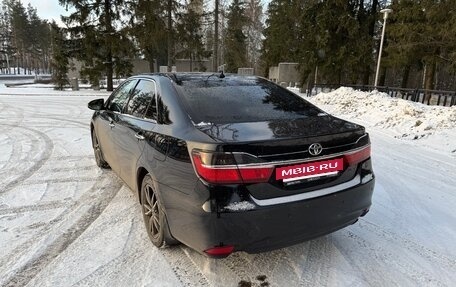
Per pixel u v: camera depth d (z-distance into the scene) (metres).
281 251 3.01
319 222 2.46
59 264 2.81
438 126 7.92
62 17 22.33
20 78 56.12
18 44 76.19
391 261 2.86
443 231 3.39
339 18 21.09
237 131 2.44
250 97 3.20
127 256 2.93
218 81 3.46
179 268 2.75
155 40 24.19
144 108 3.39
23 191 4.42
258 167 2.23
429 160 6.07
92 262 2.84
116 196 4.26
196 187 2.29
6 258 2.89
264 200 2.28
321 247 3.07
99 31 22.78
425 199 4.21
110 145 4.26
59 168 5.42
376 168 5.54
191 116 2.75
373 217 3.68
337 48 22.17
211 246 2.27
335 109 12.38
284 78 29.28
